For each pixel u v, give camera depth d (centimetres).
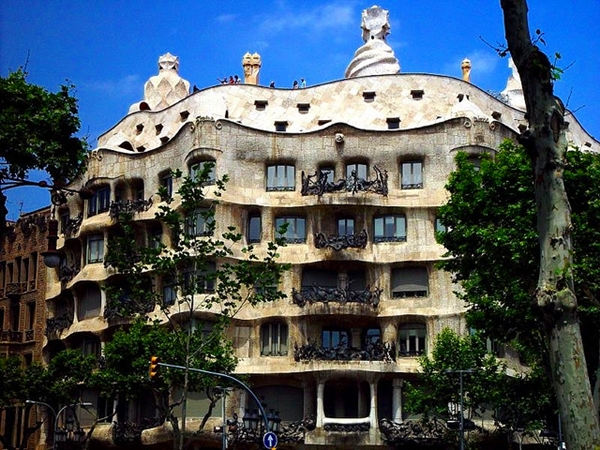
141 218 6856
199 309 6228
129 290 6894
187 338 4681
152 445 6419
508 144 4428
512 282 4069
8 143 3181
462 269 4241
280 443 6125
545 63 1927
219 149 6606
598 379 2361
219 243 4612
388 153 6694
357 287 6588
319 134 6744
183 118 7319
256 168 6681
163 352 5450
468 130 6625
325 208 6575
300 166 6706
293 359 6288
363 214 6581
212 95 7112
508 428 5816
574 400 1828
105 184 7206
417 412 5750
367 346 6250
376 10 7838
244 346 6366
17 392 6294
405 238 6562
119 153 7194
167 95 8106
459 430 5631
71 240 7450
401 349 6400
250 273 4606
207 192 6500
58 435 6831
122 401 6831
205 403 6250
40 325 7844
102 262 7119
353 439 6084
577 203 3978
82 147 3388
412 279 6512
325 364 6166
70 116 3372
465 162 4388
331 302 6331
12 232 8381
